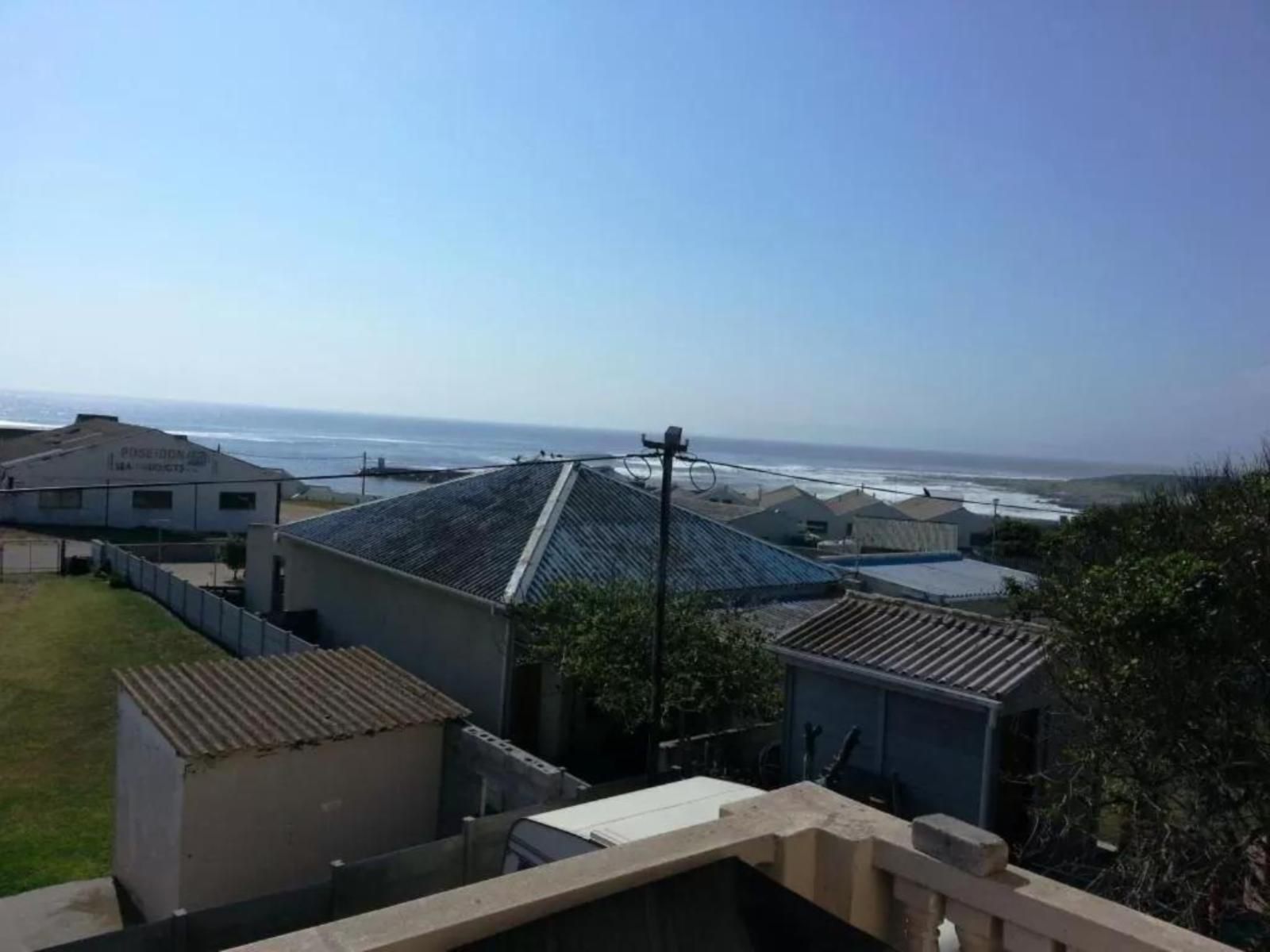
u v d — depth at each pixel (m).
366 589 21.44
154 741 12.03
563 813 7.32
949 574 27.53
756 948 2.78
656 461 18.03
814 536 49.09
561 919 2.59
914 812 12.05
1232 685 8.69
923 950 3.13
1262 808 8.30
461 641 18.00
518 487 22.22
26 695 19.70
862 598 14.51
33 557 37.69
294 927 9.57
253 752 11.65
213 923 9.12
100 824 14.30
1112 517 18.55
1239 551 9.04
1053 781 10.02
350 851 12.59
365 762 12.71
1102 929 2.71
